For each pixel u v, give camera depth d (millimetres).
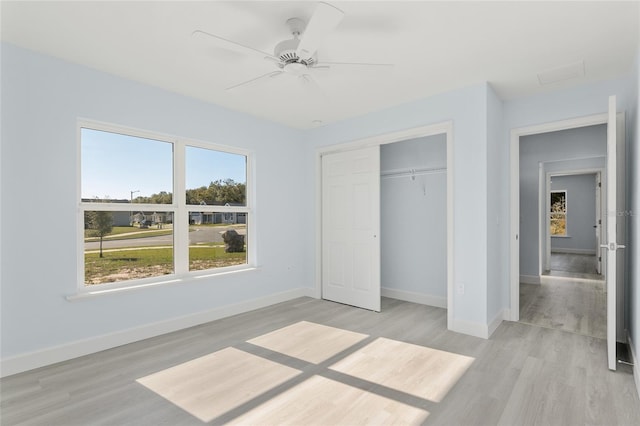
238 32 2252
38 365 2465
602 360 2557
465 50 2488
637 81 2342
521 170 5535
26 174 2438
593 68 2781
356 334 3172
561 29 2199
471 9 1982
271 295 4254
